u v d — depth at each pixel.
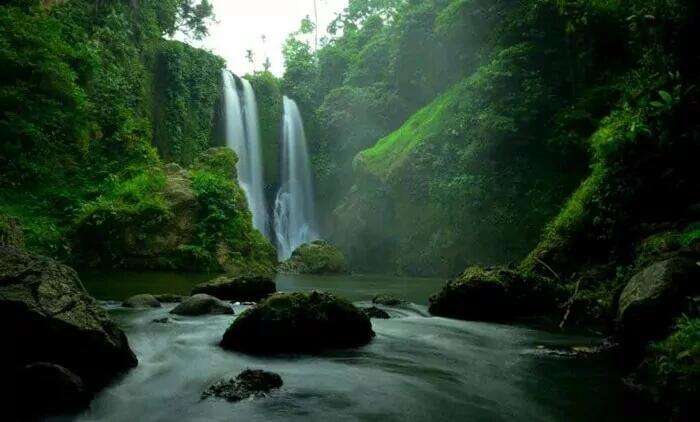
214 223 21.41
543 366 6.42
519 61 20.97
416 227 24.97
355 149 35.53
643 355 6.23
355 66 39.34
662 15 9.58
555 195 19.11
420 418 4.52
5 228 11.82
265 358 6.30
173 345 6.71
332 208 36.72
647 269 6.64
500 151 21.48
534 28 20.41
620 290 7.92
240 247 22.02
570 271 11.96
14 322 4.85
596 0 16.80
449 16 26.03
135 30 27.69
